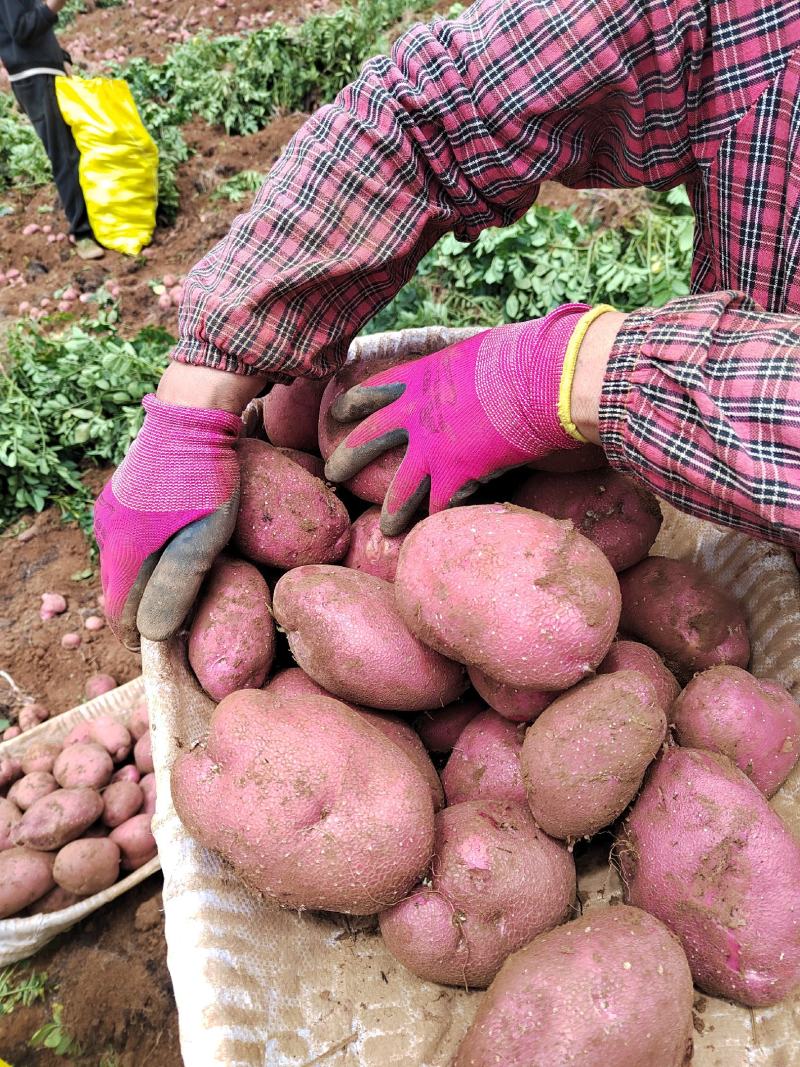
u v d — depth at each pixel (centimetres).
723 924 41
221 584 55
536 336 48
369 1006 45
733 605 56
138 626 53
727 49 41
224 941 43
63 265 182
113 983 83
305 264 49
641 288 123
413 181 49
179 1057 78
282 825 42
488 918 43
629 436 42
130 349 139
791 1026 41
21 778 93
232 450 54
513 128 46
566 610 43
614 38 42
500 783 49
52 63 171
